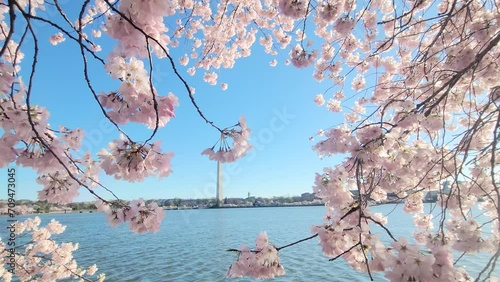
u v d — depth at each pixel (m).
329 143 3.35
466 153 2.48
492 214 3.58
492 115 2.69
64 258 6.49
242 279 15.55
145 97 1.83
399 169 2.86
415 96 4.12
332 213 3.07
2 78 1.57
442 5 4.51
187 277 16.52
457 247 2.54
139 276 16.78
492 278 2.09
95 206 2.37
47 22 1.37
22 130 1.75
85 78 1.61
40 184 2.49
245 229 40.16
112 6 1.39
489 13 3.29
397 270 1.95
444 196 3.63
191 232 38.47
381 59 5.92
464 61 3.34
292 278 15.06
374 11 5.25
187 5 7.01
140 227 2.38
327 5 3.92
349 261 2.68
